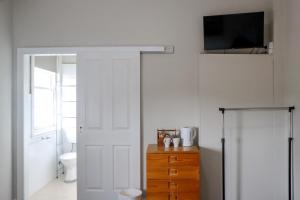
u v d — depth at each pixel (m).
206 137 3.06
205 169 3.06
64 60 4.78
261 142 3.04
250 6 3.18
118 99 3.22
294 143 2.87
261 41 3.02
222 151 2.97
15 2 3.28
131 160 3.21
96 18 3.25
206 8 3.20
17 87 3.26
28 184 3.46
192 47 3.21
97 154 3.24
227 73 3.05
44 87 4.09
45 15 3.27
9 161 3.20
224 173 3.01
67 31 3.26
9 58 3.21
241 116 3.05
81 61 3.24
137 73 3.20
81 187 3.24
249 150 3.05
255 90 3.05
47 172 4.15
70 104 4.78
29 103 3.47
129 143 3.21
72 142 4.75
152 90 3.22
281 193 3.02
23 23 3.28
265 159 3.04
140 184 3.21
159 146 3.08
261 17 3.02
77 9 3.26
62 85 4.76
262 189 3.04
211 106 3.06
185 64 3.21
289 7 2.89
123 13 3.24
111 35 3.24
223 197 2.93
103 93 3.23
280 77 3.04
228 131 3.05
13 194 3.26
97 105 3.23
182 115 3.21
